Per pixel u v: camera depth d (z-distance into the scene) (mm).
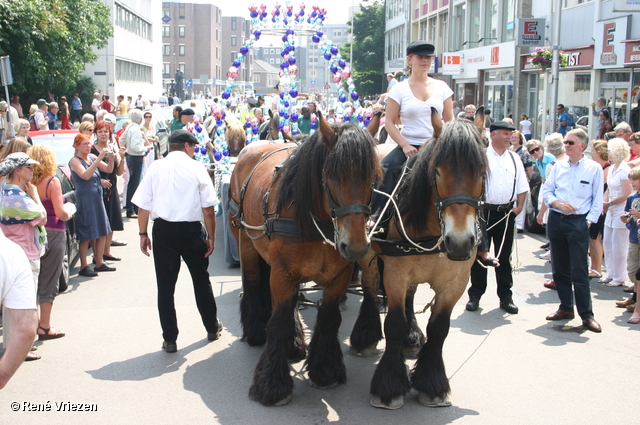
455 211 3697
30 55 22141
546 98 22312
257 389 4398
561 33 20156
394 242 4211
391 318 4324
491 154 6457
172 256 5301
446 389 4352
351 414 4234
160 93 53375
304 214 4176
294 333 4793
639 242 6305
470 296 6688
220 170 8680
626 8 12562
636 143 7867
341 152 3762
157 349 5445
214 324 5625
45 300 5578
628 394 4566
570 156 6090
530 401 4445
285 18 8414
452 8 34125
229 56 96688
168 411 4270
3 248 2928
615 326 6098
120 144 11617
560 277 6215
